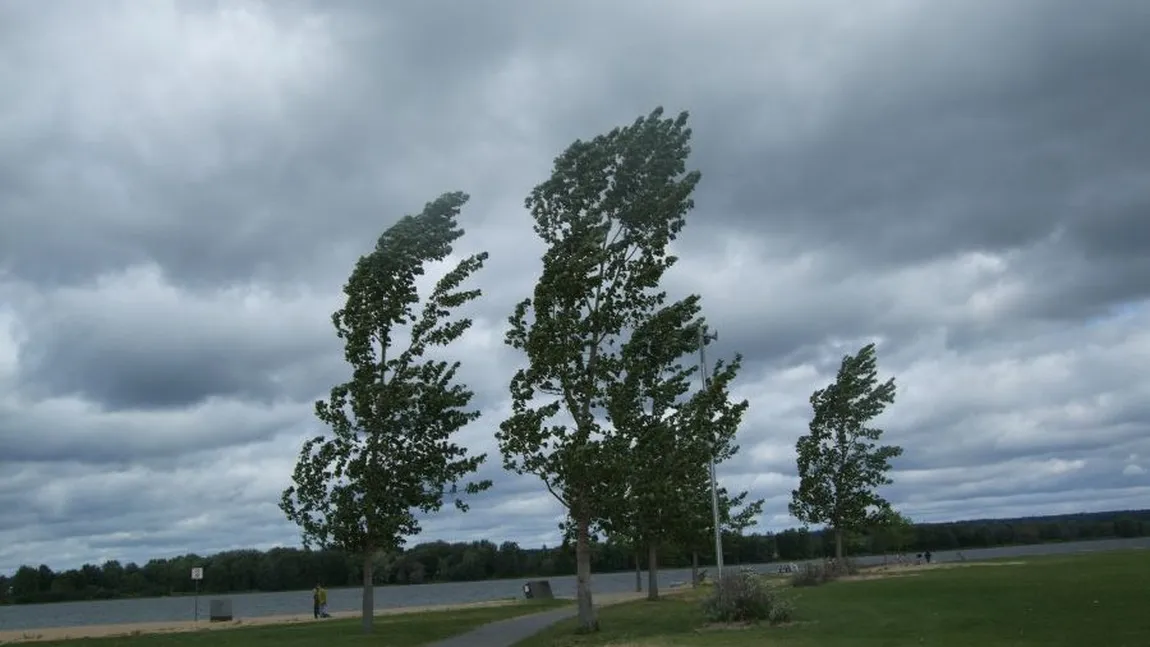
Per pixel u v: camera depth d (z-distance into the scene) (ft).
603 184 102.99
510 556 507.71
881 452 183.73
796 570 186.29
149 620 261.03
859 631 78.48
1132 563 140.77
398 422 108.27
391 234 112.27
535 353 98.12
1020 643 65.51
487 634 100.27
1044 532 578.66
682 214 104.17
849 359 185.06
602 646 80.64
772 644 71.82
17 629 202.90
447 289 111.65
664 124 104.32
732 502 181.16
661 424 97.40
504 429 98.43
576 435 95.04
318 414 107.76
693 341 103.91
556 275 98.37
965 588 110.42
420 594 407.44
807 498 183.83
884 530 226.38
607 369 97.50
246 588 476.54
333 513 106.22
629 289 100.48
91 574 483.51
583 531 96.58
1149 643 62.90
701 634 84.02
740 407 99.55
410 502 107.55
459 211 115.65
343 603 335.06
